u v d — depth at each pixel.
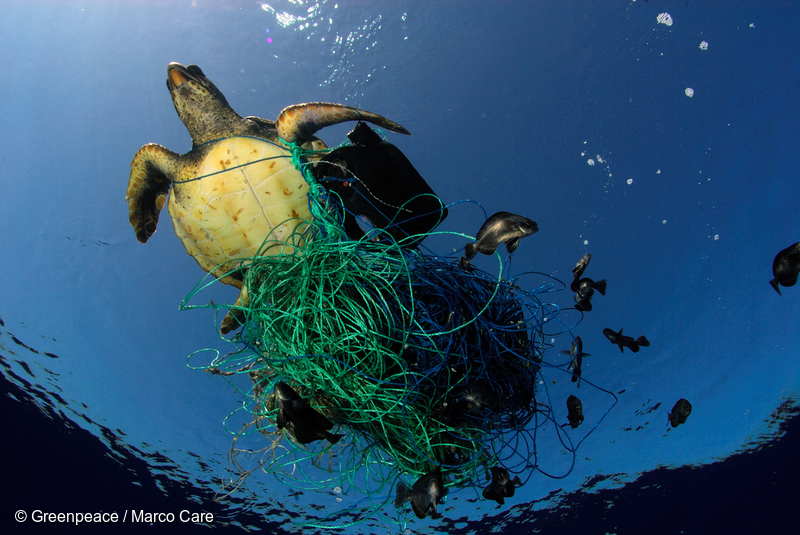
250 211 3.12
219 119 3.43
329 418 2.34
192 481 5.75
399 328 2.26
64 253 5.84
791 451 5.41
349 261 2.36
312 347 2.23
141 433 5.89
